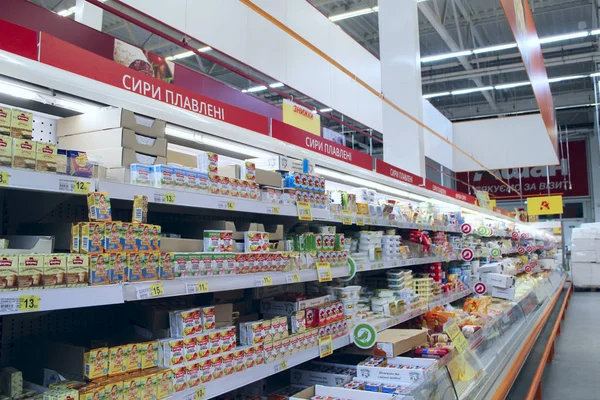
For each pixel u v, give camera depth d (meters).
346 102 8.46
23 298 1.24
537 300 7.00
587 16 13.10
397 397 2.13
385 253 3.74
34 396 1.42
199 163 2.04
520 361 3.97
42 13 3.72
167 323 1.88
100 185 1.52
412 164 6.72
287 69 6.77
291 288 3.27
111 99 1.80
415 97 6.79
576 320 9.29
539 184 22.05
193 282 1.80
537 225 18.12
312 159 2.96
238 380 1.96
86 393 1.42
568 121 22.83
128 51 4.44
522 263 9.43
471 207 7.61
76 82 1.71
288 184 2.54
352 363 3.12
